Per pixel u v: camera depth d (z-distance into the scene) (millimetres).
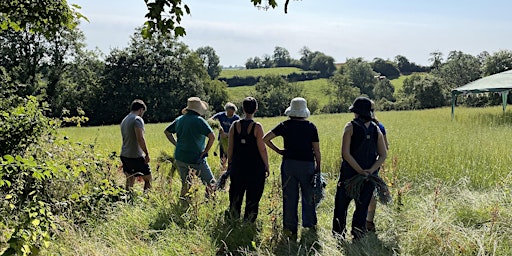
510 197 6988
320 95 92938
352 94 86625
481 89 27297
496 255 5180
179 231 5922
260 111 73750
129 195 6945
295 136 6117
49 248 5078
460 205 6789
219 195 7180
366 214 5824
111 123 57438
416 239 5469
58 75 51719
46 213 4922
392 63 134625
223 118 9641
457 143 13383
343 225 5941
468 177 8883
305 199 6164
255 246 5414
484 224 5969
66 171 5230
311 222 6203
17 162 4656
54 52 51250
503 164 10094
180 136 7453
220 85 72125
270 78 86625
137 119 7676
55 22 7656
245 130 6383
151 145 15070
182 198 6836
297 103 6137
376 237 5777
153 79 60500
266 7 4020
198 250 5402
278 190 6617
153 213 6555
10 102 8344
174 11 3820
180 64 63031
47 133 7094
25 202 5992
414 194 8219
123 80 59062
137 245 5527
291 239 5973
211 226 6137
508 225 5863
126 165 7852
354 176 5703
